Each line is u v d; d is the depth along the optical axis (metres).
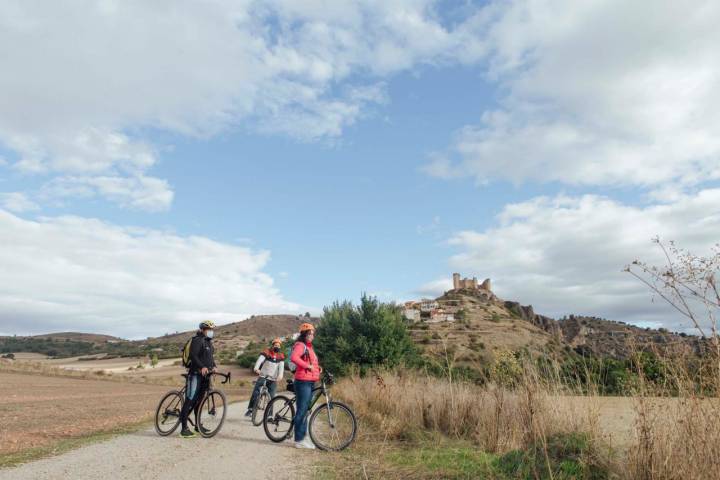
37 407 15.09
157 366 112.19
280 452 7.70
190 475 5.86
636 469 4.79
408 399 10.76
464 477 5.87
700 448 4.29
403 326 39.09
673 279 4.07
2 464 6.26
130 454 7.04
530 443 6.56
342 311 40.47
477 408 9.12
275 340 11.66
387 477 6.02
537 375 6.98
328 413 8.35
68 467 6.11
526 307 173.88
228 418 12.59
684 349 4.53
